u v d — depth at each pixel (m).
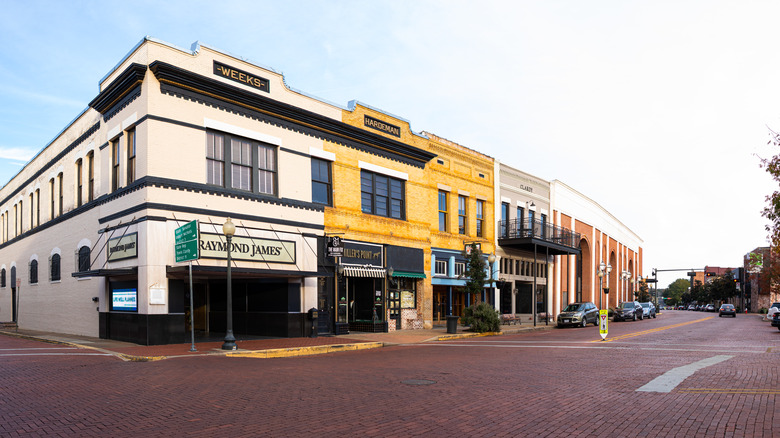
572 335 25.55
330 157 23.31
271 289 21.19
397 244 26.48
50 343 18.64
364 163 25.05
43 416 7.68
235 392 9.58
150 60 17.33
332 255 22.11
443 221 31.31
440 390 9.88
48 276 25.98
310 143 22.42
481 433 6.90
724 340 21.73
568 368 12.93
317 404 8.60
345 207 23.81
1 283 34.28
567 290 47.19
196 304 22.94
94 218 20.95
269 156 20.88
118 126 19.00
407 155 27.67
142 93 17.47
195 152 18.19
